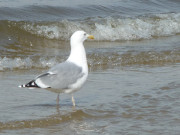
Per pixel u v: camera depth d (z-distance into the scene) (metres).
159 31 22.47
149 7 26.31
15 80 12.34
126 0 26.61
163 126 8.37
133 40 20.56
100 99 10.32
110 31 21.03
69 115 8.99
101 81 12.23
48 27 19.94
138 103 9.91
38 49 17.50
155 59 15.71
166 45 18.48
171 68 14.21
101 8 24.11
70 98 10.51
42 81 8.80
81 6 23.75
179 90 10.92
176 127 8.30
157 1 27.59
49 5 22.69
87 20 21.58
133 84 11.78
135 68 14.34
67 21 20.62
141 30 21.98
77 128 8.27
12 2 22.69
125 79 12.48
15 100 10.16
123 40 20.50
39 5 22.44
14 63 14.55
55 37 19.64
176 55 16.28
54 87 8.91
